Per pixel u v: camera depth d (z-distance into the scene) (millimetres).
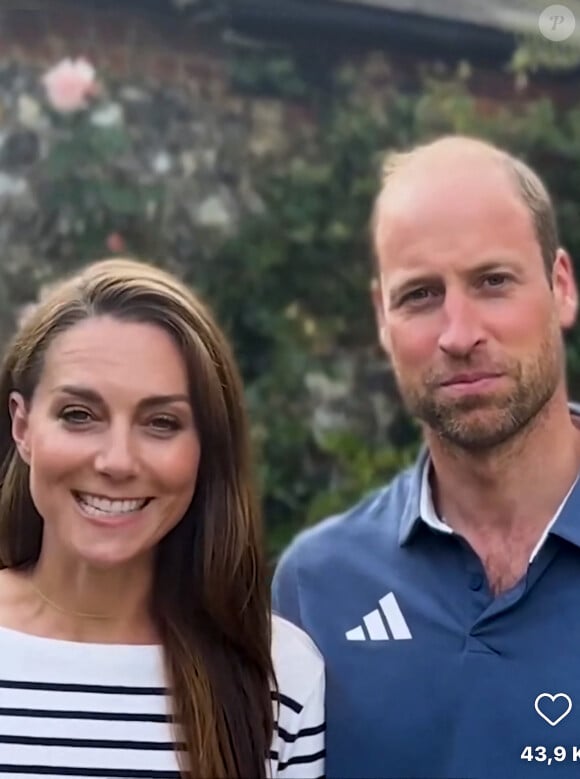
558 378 2246
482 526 2266
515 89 3801
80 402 1999
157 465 2012
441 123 3748
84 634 2115
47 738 2006
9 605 2152
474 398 2178
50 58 3635
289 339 3715
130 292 2039
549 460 2234
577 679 2098
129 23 3674
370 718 2176
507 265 2182
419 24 3754
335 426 3734
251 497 2170
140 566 2135
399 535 2305
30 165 3621
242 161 3721
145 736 2025
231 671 2107
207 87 3717
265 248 3709
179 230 3680
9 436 2170
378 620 2248
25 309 3578
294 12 3725
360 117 3742
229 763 2047
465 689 2141
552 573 2156
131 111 3662
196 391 2062
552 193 3773
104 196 3627
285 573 2389
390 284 2260
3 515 2205
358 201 3730
